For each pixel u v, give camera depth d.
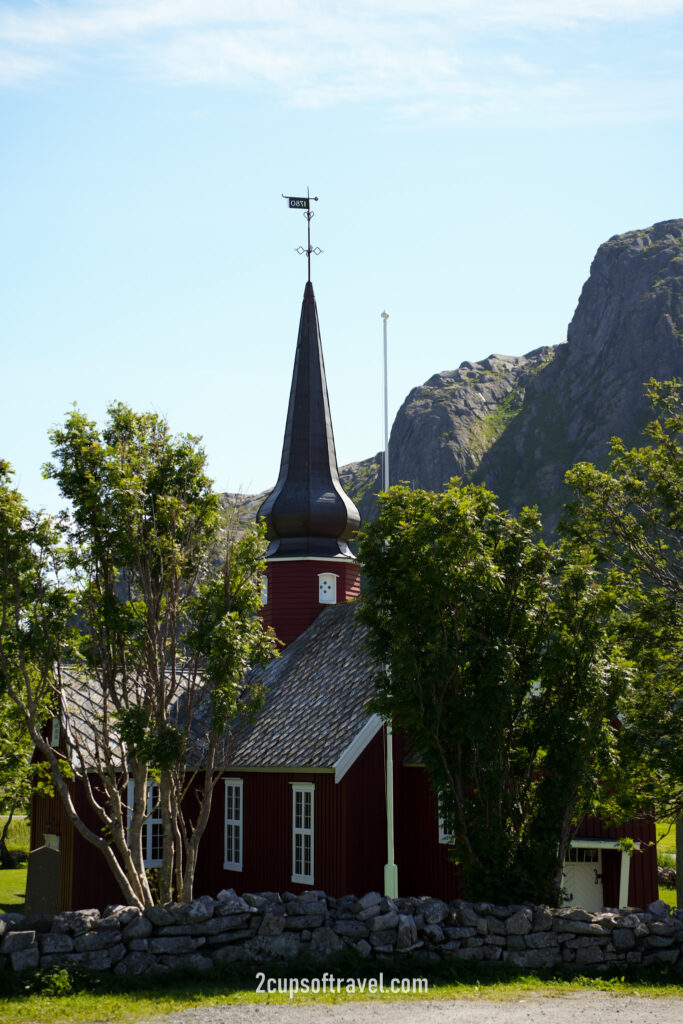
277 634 42.75
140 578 24.06
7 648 23.47
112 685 23.77
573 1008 17.19
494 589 23.12
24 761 36.12
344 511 44.03
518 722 23.59
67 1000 16.89
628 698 26.95
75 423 23.94
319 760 30.62
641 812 28.17
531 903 21.80
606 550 31.28
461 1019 16.12
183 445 24.73
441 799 23.06
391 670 22.91
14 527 23.08
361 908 20.09
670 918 21.34
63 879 33.19
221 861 35.06
